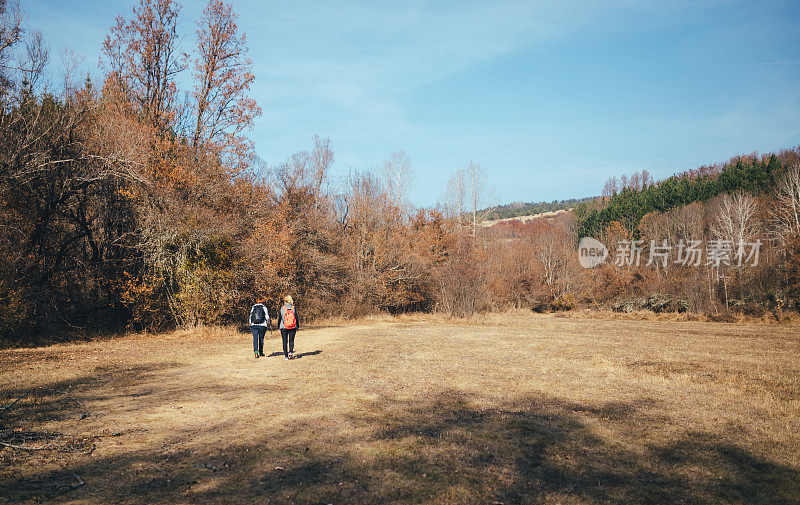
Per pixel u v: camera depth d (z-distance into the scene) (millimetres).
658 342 20219
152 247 21328
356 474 5551
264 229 26531
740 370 13164
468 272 35781
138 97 26594
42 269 19016
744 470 5988
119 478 5215
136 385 10492
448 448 6551
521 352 16609
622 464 6164
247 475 5426
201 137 28062
